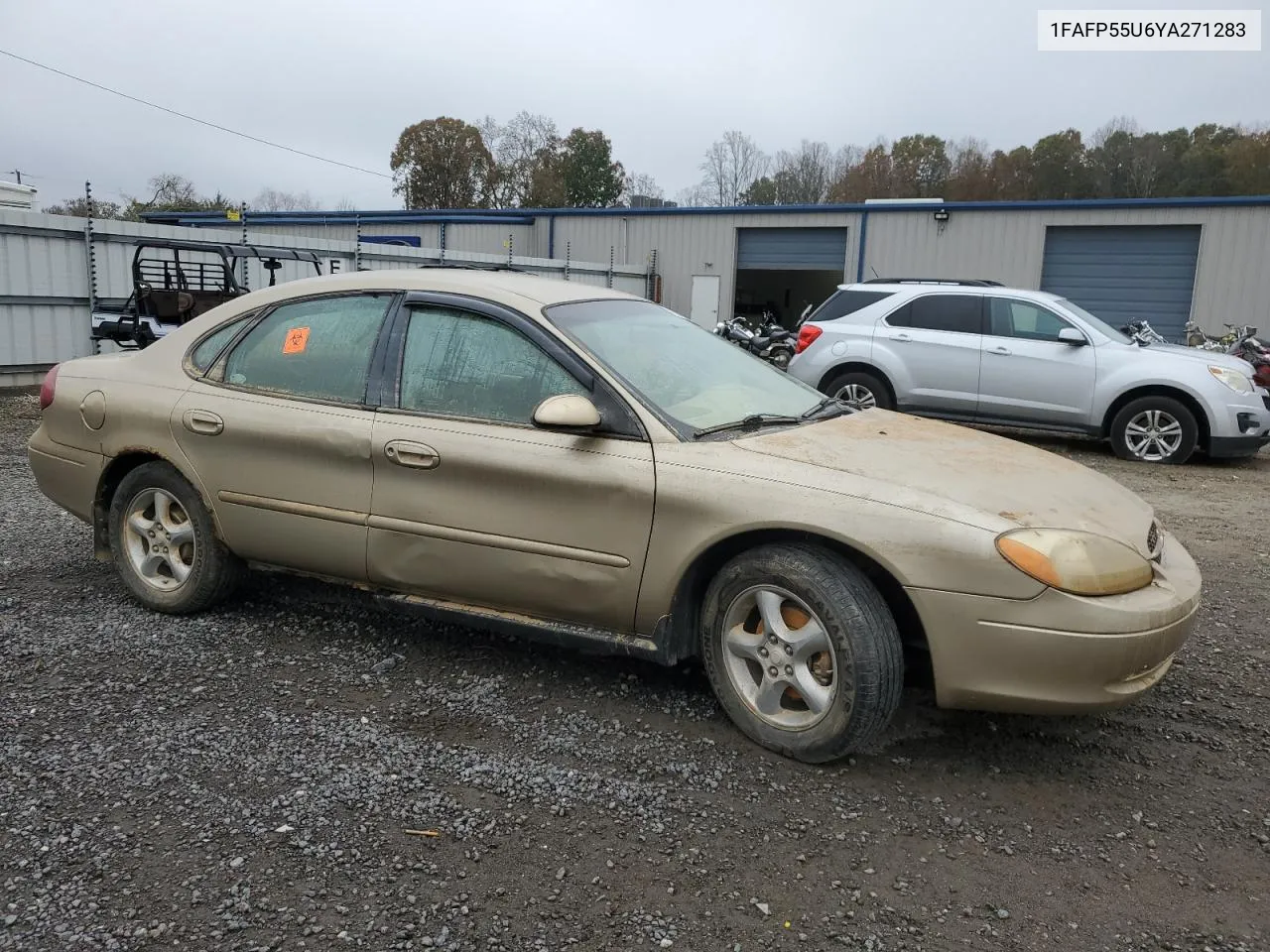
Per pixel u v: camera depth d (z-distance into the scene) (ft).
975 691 9.93
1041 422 33.81
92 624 14.16
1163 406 32.14
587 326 12.36
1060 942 7.84
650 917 8.00
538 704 11.94
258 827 9.09
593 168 212.64
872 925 8.00
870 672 9.99
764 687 10.79
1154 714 12.22
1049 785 10.37
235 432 13.37
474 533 11.87
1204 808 9.99
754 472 10.64
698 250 87.10
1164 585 10.31
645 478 10.94
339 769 10.20
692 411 11.76
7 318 41.65
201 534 13.96
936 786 10.28
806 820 9.54
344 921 7.84
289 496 13.09
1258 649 14.65
